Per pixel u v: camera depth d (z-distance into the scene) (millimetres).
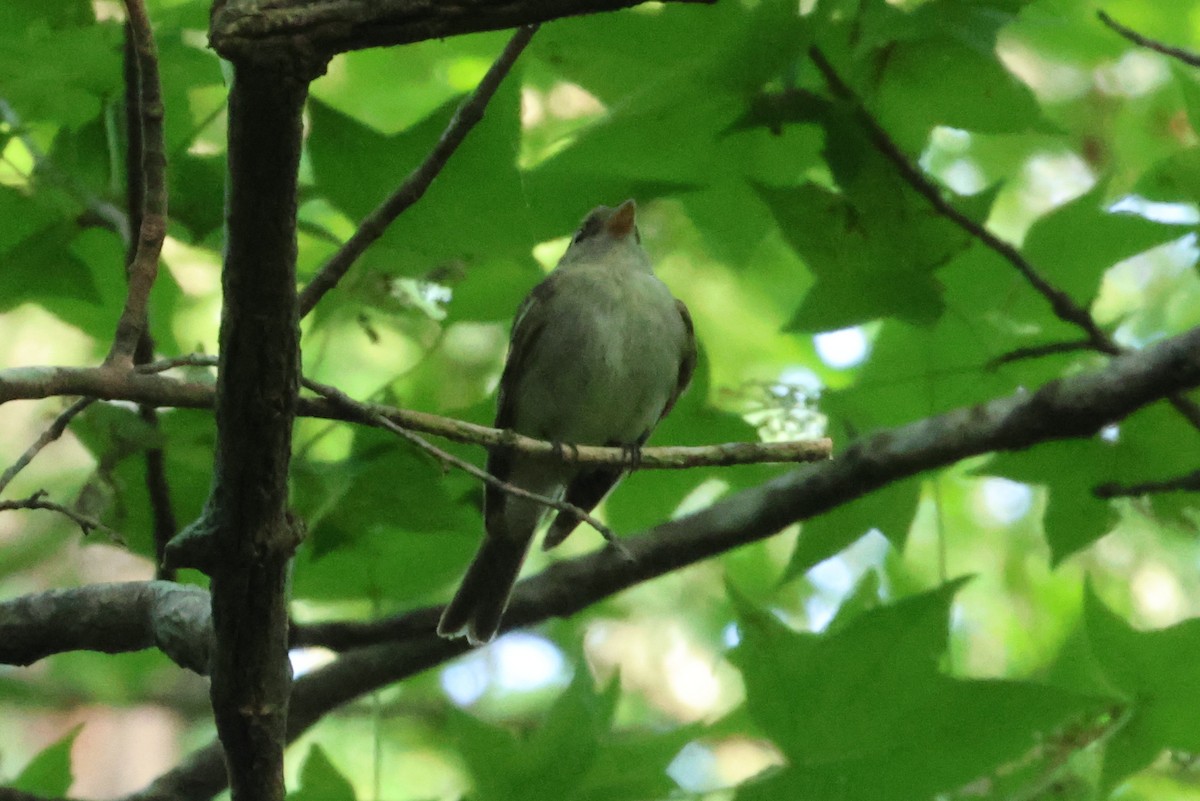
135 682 14219
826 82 8422
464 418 9406
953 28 8258
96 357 9805
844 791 7836
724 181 9312
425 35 4398
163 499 8094
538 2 4359
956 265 9672
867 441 9094
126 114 7613
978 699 7734
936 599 7812
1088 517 9648
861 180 8547
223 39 4242
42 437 5836
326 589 9172
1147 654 8164
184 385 5660
